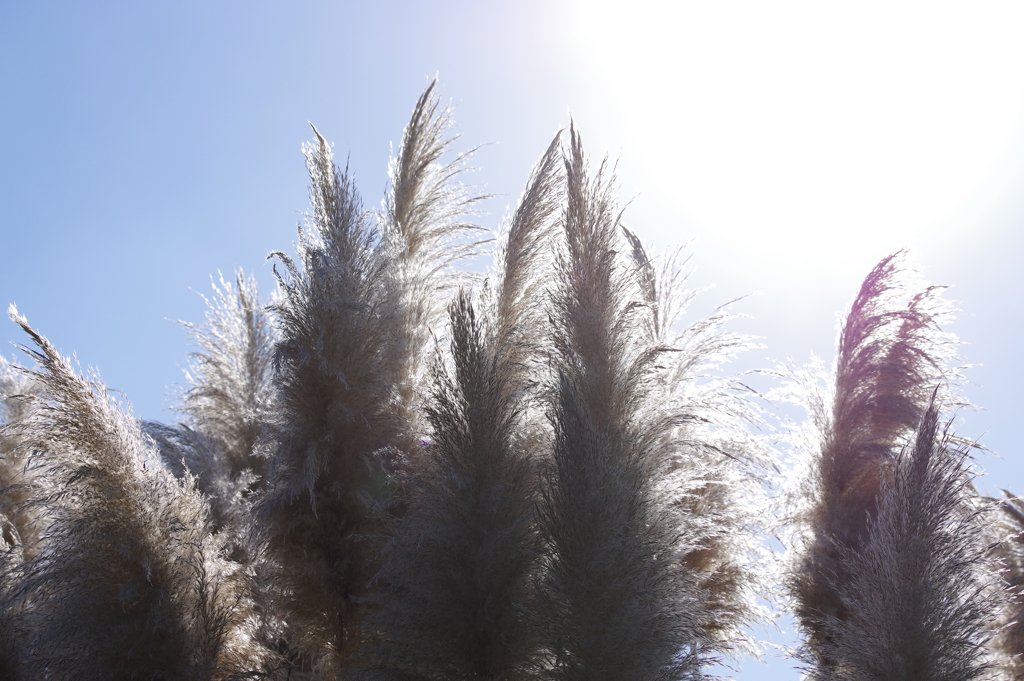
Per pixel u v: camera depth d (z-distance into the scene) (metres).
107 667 3.92
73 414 4.20
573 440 3.89
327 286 4.68
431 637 3.84
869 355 5.55
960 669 4.14
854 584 4.56
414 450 4.64
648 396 4.32
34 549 4.75
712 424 4.93
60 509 4.14
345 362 4.59
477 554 3.88
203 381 6.35
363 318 4.70
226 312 6.54
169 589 4.08
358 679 3.87
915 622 4.20
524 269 4.81
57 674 3.97
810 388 5.70
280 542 4.42
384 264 4.96
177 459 5.66
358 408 4.57
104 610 3.98
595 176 4.77
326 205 4.99
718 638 4.76
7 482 5.02
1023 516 5.59
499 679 3.85
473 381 4.10
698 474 4.77
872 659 4.24
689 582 4.13
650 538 3.93
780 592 5.23
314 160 5.16
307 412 4.54
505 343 4.55
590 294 4.49
